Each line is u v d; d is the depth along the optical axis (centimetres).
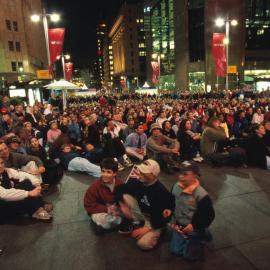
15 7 5369
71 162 844
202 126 1243
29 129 924
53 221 553
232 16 7044
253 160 834
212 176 771
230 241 462
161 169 834
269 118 1305
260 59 7700
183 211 435
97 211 500
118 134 1098
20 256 445
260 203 598
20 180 569
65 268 414
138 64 15800
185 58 7594
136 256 433
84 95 5781
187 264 409
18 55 5438
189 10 7381
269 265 402
